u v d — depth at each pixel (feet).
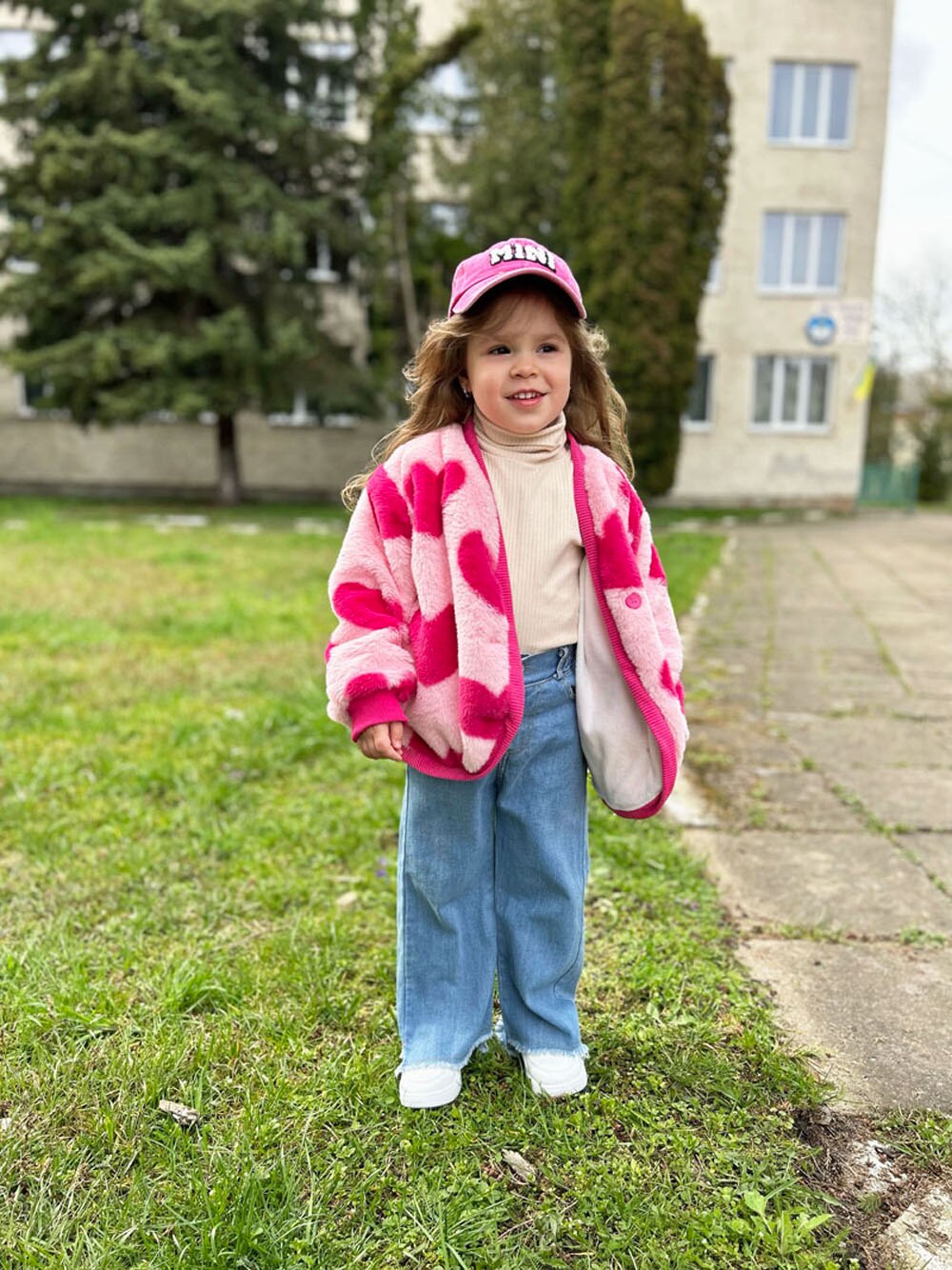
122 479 59.47
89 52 45.24
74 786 10.37
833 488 60.23
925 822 9.82
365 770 10.99
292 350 46.47
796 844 9.27
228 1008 6.38
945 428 81.05
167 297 49.34
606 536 5.21
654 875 8.45
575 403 5.70
